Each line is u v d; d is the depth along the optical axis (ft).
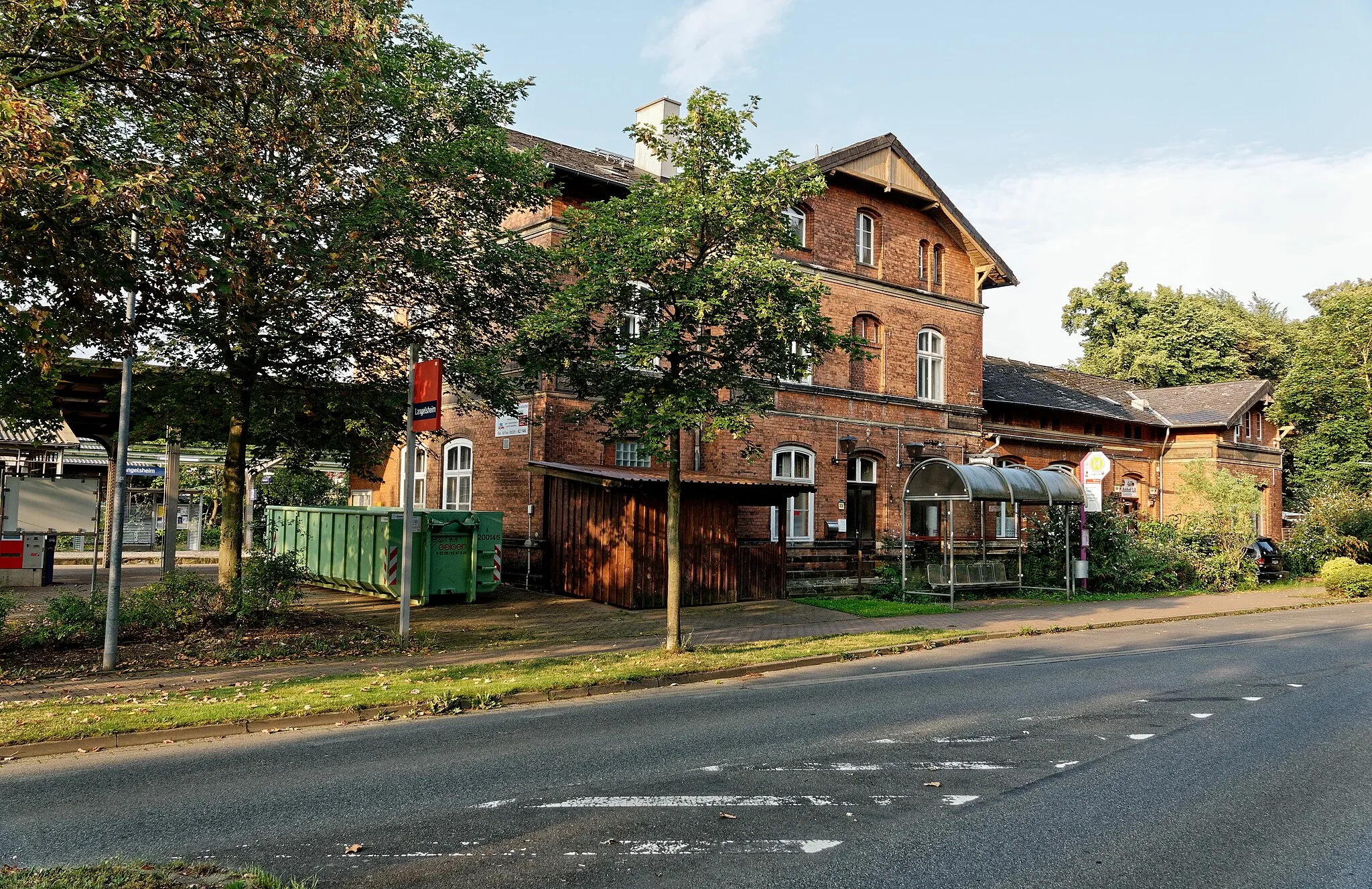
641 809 18.44
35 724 24.41
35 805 18.71
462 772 21.30
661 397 39.45
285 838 16.65
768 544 64.54
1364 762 22.38
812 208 80.02
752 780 20.61
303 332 43.52
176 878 14.34
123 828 17.21
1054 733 25.61
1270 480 129.18
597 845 16.30
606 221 39.11
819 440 79.30
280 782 20.43
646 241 37.63
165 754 23.06
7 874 14.32
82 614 39.04
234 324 37.37
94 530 47.21
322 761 22.30
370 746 23.98
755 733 25.61
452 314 47.88
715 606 60.08
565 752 23.25
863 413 82.64
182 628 40.37
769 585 64.44
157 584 42.78
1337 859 15.94
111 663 33.83
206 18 29.12
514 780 20.63
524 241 49.37
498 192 46.16
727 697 31.65
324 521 65.00
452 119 46.26
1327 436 125.70
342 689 30.14
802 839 16.67
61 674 32.68
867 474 83.87
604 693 32.68
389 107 41.47
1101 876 15.05
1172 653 43.27
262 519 100.99
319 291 40.68
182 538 102.68
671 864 15.43
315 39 31.65
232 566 42.55
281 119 33.30
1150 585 76.95
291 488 94.12
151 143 33.40
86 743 23.59
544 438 63.93
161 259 29.71
